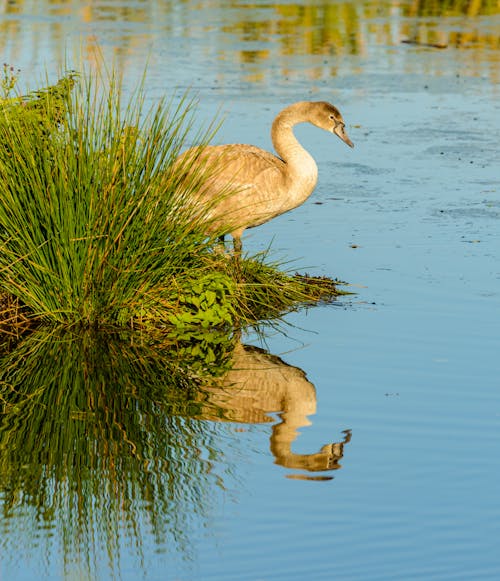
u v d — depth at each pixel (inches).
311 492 572.1
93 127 826.2
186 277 864.9
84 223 812.0
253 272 920.3
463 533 531.2
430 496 566.9
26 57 1744.6
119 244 813.9
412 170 1280.8
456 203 1154.7
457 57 1935.3
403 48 2004.2
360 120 1505.9
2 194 821.9
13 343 792.9
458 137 1428.4
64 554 513.7
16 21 2127.2
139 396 704.4
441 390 706.2
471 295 883.4
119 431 651.5
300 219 1100.5
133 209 818.8
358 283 920.9
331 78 1747.0
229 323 848.3
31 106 896.3
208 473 596.4
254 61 1859.0
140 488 580.7
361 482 584.1
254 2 2476.6
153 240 836.0
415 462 606.9
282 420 665.0
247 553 515.5
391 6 2432.3
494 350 771.4
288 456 615.8
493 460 607.8
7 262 823.7
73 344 794.2
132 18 2233.0
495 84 1736.0
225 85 1658.5
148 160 823.7
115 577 495.2
